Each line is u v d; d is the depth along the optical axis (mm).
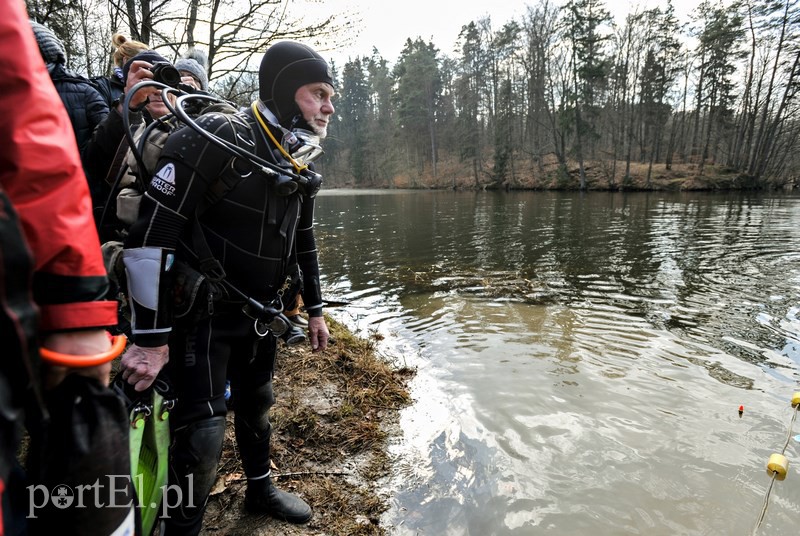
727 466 2402
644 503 2146
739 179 31328
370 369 3361
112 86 2322
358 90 65250
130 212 1412
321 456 2404
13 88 646
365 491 2182
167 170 1315
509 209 19234
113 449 806
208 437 1445
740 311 5074
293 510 1941
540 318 4926
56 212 684
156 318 1300
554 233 11594
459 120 47406
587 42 33031
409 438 2645
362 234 12078
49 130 680
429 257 8625
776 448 2557
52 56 2000
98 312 763
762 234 10797
